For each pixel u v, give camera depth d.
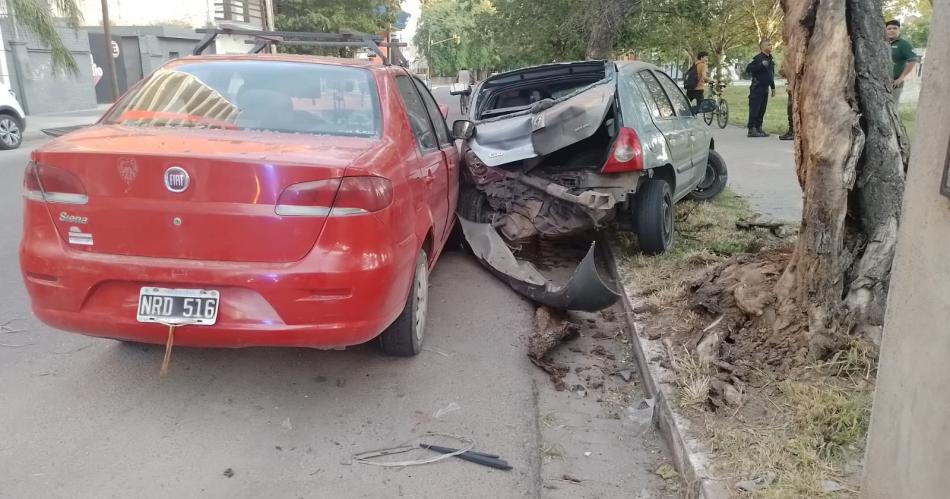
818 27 3.60
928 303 2.12
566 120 5.86
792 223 7.25
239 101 4.01
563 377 4.23
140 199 3.17
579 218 6.16
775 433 3.21
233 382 3.95
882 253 3.68
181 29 30.55
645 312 4.89
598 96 5.92
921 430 2.14
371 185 3.29
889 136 3.68
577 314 5.23
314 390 3.90
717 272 4.68
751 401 3.50
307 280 3.15
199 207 3.15
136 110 3.99
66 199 3.24
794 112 3.88
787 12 3.85
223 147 3.32
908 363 2.21
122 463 3.16
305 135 3.75
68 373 4.00
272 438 3.41
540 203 6.27
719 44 25.53
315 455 3.29
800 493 2.79
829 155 3.58
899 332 2.27
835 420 3.24
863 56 3.62
